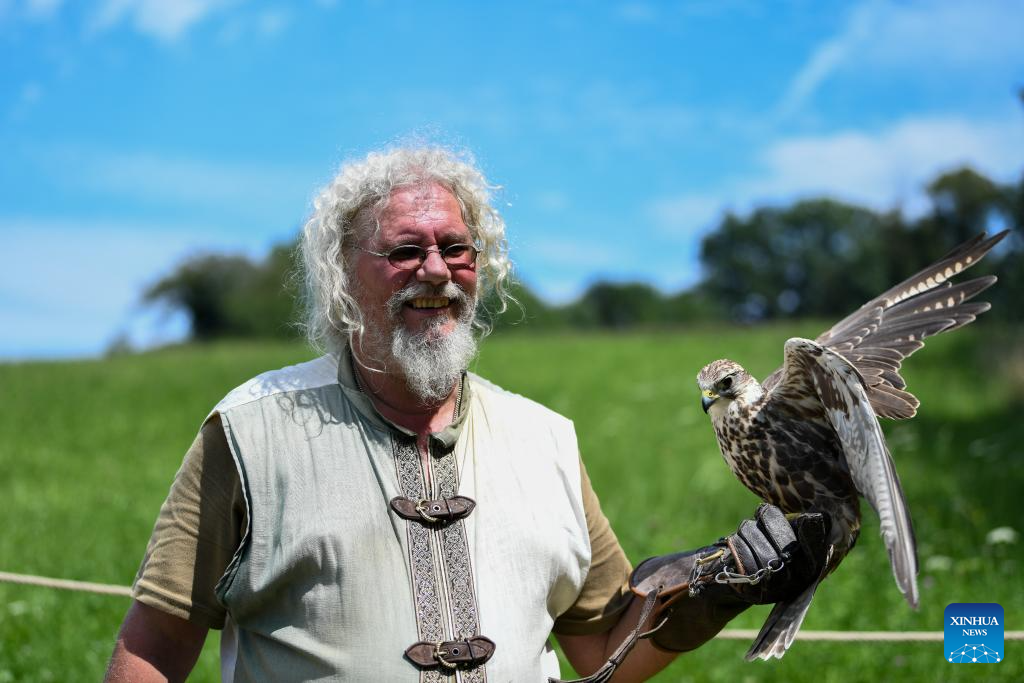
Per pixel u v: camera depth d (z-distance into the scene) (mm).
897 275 24359
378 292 2738
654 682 4949
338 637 2539
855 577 5859
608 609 2947
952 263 3049
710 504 8172
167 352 24547
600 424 12258
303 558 2559
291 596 2582
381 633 2541
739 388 3078
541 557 2711
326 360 2887
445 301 2789
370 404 2752
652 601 2736
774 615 2666
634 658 2938
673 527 7289
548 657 2814
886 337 3055
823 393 2652
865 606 5512
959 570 5824
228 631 2779
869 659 5008
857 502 2975
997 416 11648
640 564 2953
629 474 9375
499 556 2670
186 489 2693
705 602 2750
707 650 5184
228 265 51719
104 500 8445
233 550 2684
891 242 24375
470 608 2596
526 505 2760
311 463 2650
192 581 2652
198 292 51219
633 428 11797
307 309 3006
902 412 2922
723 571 2654
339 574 2562
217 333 51375
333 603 2551
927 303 3041
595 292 68562
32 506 8109
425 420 2799
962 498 7246
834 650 5102
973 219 22547
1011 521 6852
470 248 2811
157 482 9352
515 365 18812
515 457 2832
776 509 2730
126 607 5656
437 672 2533
